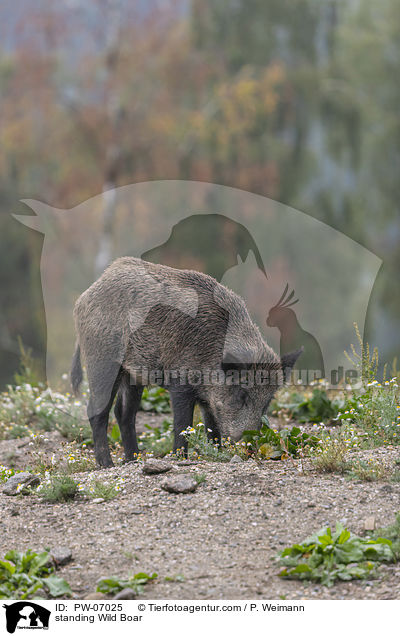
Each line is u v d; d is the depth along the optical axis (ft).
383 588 17.67
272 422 34.78
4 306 103.50
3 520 22.56
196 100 98.78
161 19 97.50
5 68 96.73
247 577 18.52
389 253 100.27
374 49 107.14
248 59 101.04
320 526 20.68
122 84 93.50
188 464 26.02
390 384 29.55
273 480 23.85
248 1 101.19
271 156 96.17
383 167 104.94
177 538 20.62
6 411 39.65
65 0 97.60
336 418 30.76
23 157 95.96
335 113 99.91
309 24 102.01
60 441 34.99
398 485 22.82
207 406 29.84
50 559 19.40
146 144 93.61
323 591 17.79
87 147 94.99
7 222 100.42
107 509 22.70
